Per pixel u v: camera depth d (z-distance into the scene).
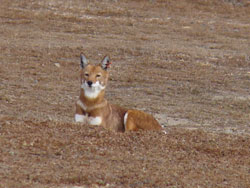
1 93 30.88
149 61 42.38
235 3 68.25
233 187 15.41
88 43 47.56
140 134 19.91
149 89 34.84
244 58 45.47
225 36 54.88
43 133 18.91
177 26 57.34
